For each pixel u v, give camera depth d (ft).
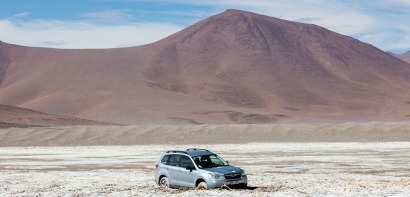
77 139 267.59
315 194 75.77
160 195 75.87
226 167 81.51
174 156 84.48
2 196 79.87
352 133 275.59
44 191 85.71
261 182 96.68
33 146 251.19
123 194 79.10
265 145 236.02
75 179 107.14
